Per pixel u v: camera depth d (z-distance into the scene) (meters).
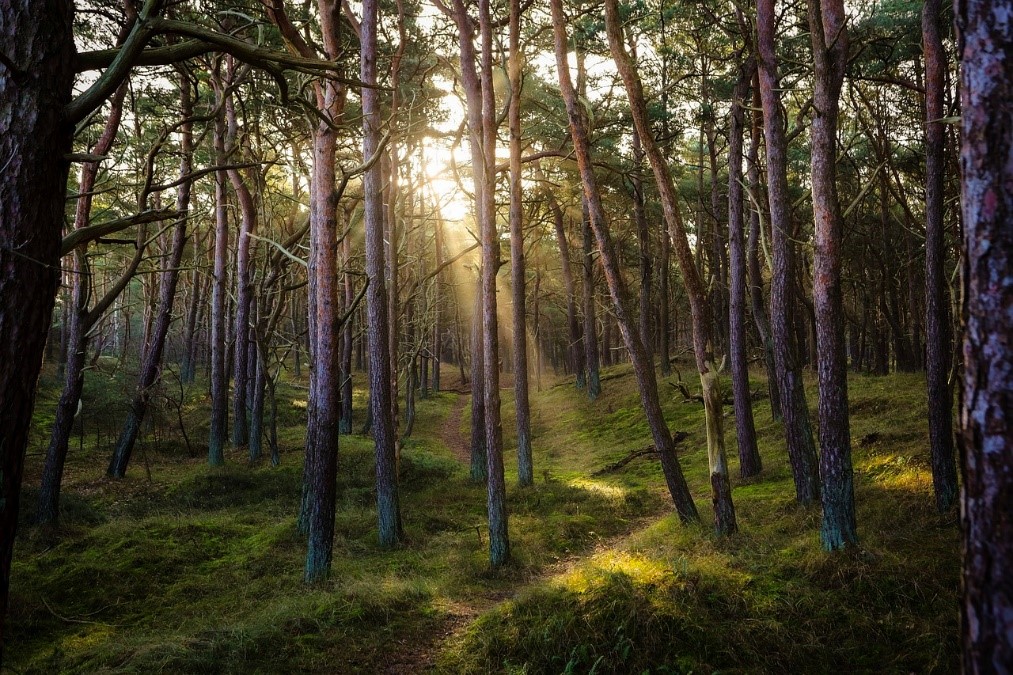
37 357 3.22
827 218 8.36
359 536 12.52
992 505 2.23
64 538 11.81
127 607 9.15
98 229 3.63
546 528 12.30
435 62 19.50
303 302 41.44
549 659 6.47
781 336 11.85
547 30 18.69
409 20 18.45
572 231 41.50
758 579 7.61
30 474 17.86
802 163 25.22
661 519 12.46
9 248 3.10
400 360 28.27
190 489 16.53
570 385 36.66
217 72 16.67
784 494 12.38
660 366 32.31
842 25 8.23
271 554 11.09
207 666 6.53
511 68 15.35
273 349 20.45
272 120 19.05
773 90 11.52
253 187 24.28
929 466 11.14
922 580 7.03
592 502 14.32
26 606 8.74
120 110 14.06
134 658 6.77
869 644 6.30
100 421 23.25
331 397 10.00
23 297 3.14
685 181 29.55
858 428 15.85
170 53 3.65
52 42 3.30
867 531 8.84
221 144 19.03
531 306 46.94
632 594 7.20
